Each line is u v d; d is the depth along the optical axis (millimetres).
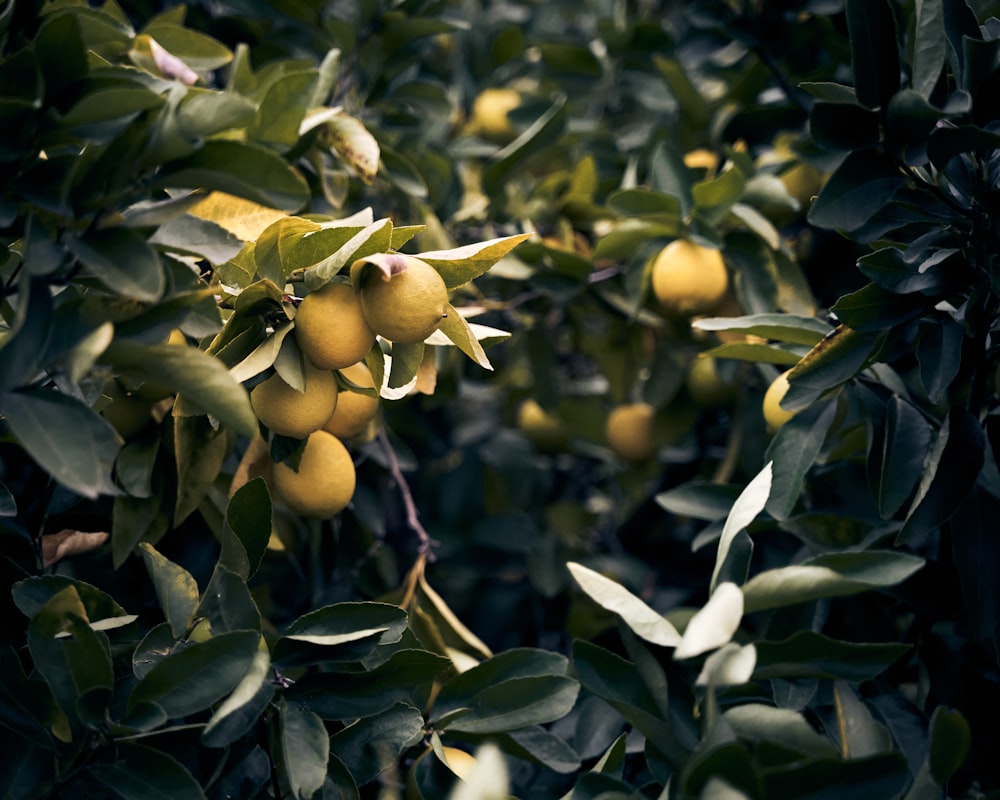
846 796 947
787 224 1521
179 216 1009
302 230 1046
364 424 1190
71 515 1221
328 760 1062
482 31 2145
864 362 1153
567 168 1822
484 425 2010
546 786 1316
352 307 1041
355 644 1080
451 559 1697
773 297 1406
